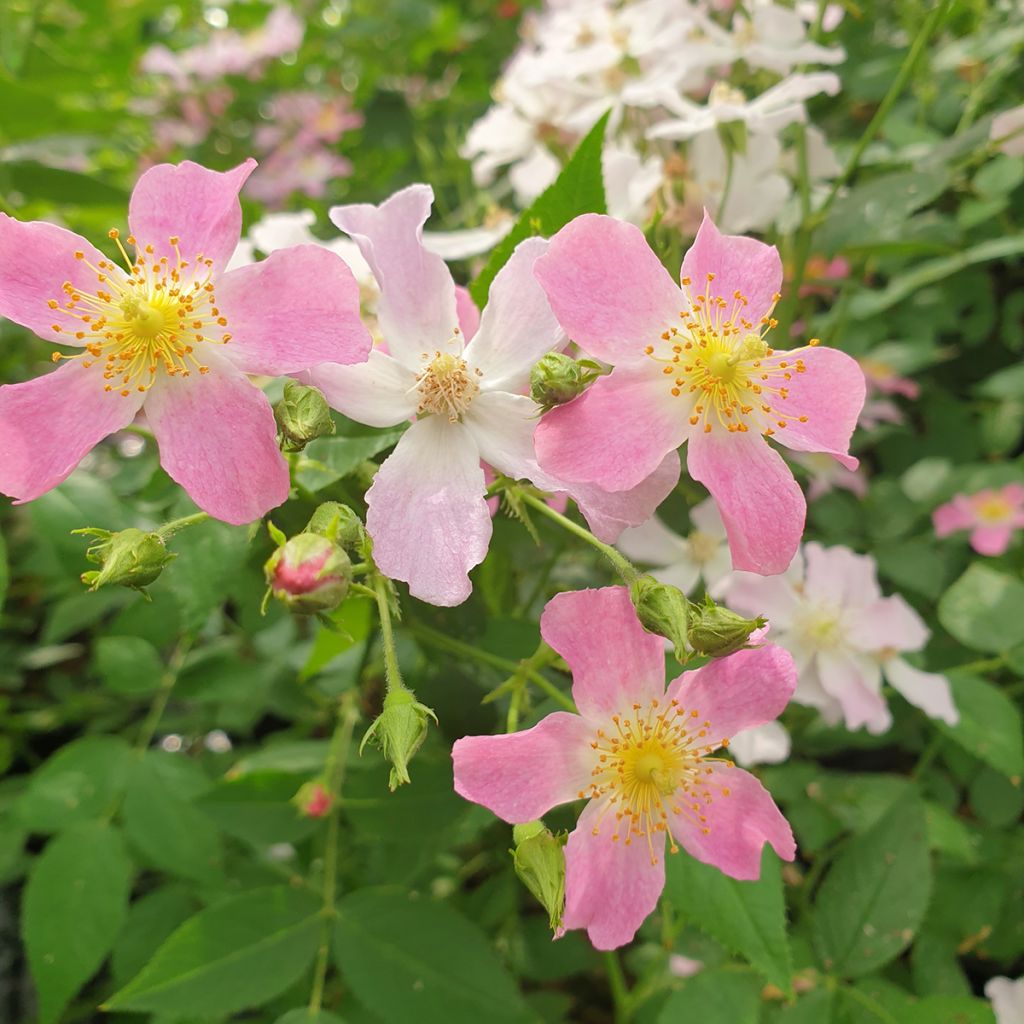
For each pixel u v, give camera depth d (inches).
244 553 5.2
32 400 4.0
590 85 7.8
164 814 6.5
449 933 5.4
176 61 13.5
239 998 5.0
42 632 11.0
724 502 4.1
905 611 6.7
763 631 4.4
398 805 5.7
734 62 7.9
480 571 6.3
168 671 7.4
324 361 3.8
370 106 13.3
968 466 9.0
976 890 6.6
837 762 8.9
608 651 4.3
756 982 5.2
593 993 8.4
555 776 4.2
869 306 8.8
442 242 6.8
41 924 6.0
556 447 3.9
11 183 8.2
